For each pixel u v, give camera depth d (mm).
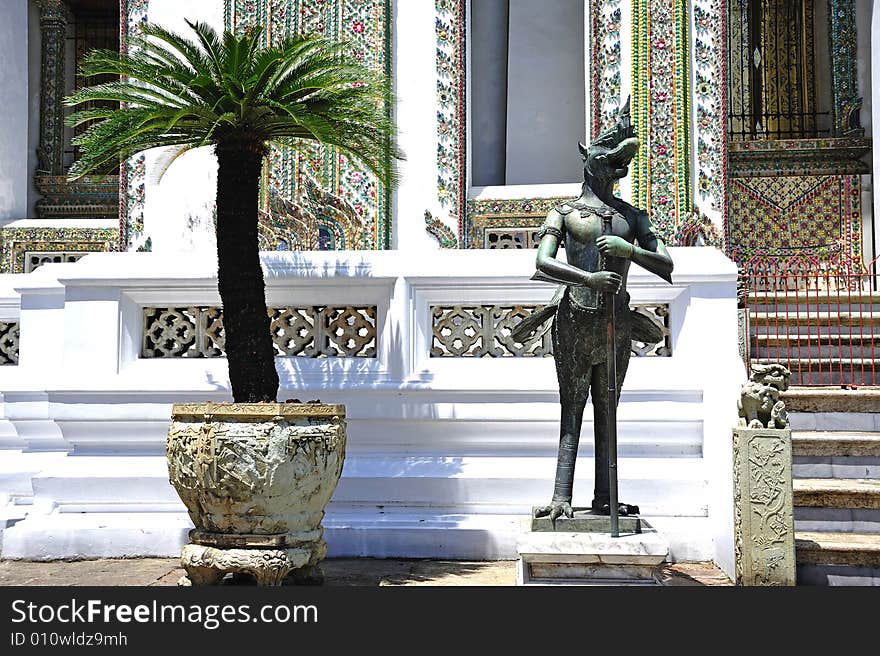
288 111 5906
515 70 11680
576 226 5312
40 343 8047
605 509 5430
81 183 12922
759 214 11406
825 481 6586
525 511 7008
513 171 11609
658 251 5258
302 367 7230
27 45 12664
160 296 7375
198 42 10234
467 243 10297
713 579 6098
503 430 7168
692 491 6922
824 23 11852
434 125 10016
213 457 5352
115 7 13812
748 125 11898
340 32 9953
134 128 6148
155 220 10352
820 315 9180
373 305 7281
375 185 9883
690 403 7039
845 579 5684
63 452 8031
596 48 10008
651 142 9719
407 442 7273
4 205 12156
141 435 7402
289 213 9898
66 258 12016
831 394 7406
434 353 7289
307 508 5609
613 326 5125
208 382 7211
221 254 6230
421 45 10062
